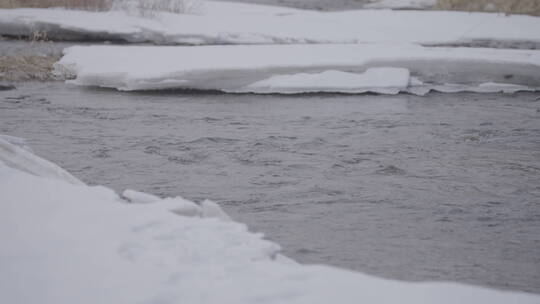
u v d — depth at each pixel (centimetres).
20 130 1195
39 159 763
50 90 1542
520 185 966
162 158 1059
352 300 417
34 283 436
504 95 1623
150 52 1780
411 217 830
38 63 1744
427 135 1240
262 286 434
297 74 1597
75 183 734
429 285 450
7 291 425
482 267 687
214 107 1421
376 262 691
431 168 1041
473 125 1321
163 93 1549
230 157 1075
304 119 1338
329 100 1516
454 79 1680
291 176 986
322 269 466
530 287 642
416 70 1672
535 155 1124
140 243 505
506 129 1295
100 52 1808
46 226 532
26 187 623
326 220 812
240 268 466
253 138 1188
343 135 1227
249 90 1577
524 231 795
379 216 830
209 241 513
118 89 1569
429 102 1527
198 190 916
